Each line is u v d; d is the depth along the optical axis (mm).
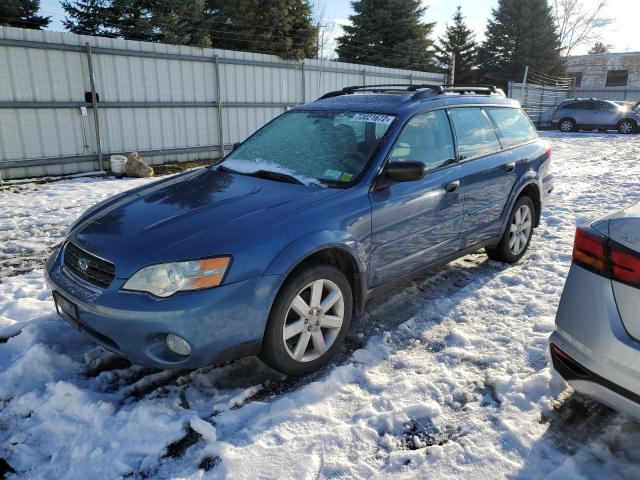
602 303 2236
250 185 3426
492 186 4414
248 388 2926
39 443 2508
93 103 10297
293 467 2326
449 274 4738
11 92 9297
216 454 2408
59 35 9711
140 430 2545
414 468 2336
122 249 2736
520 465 2348
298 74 14422
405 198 3518
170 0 19219
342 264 3305
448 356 3281
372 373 3084
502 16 35906
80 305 2721
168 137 11891
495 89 5164
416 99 4004
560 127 23328
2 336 3494
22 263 5125
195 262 2592
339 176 3416
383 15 28516
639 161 12898
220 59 12414
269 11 20906
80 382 2961
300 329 2963
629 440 2512
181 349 2611
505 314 3885
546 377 2973
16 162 9453
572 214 7090
